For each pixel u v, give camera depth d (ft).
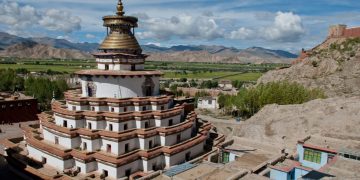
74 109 176.35
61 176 148.05
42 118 193.36
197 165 129.29
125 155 154.10
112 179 150.41
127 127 166.09
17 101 311.68
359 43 501.15
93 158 156.87
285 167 121.39
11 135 265.95
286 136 182.39
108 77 172.76
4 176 172.45
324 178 97.04
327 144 147.43
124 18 184.24
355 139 154.92
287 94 333.01
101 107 169.89
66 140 164.14
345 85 417.08
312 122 188.14
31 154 180.65
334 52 501.97
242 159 136.98
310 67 487.20
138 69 191.31
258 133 194.39
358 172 105.91
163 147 168.35
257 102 366.02
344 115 186.39
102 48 189.88
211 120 375.66
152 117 174.50
